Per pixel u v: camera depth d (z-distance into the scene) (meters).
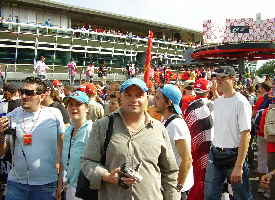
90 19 45.03
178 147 3.78
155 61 43.22
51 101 5.82
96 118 6.38
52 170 4.03
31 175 3.89
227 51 26.83
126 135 2.85
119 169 2.71
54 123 4.05
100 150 2.88
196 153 5.14
